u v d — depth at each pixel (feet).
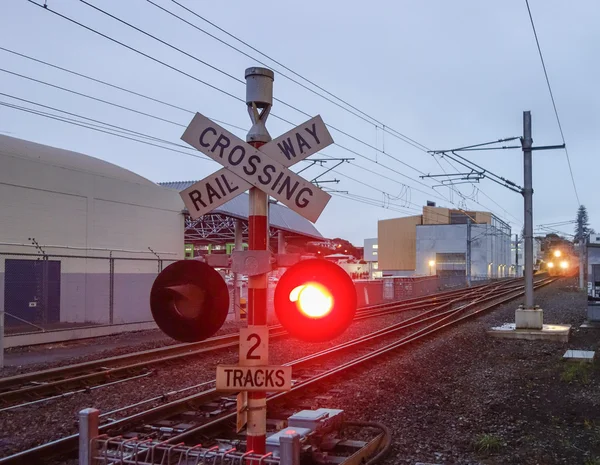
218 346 51.19
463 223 247.50
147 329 71.26
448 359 48.06
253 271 12.19
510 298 121.29
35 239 67.41
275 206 107.86
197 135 12.58
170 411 27.94
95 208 75.41
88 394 33.96
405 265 258.98
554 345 56.08
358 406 30.55
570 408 31.09
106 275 75.56
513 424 28.04
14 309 64.44
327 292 11.34
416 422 27.99
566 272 330.95
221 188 12.51
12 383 36.55
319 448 22.65
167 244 86.99
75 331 61.62
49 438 25.12
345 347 50.83
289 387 12.05
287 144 12.47
